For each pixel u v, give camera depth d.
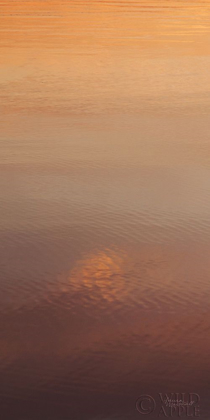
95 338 6.44
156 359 6.12
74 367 5.98
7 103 16.31
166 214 9.41
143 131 14.02
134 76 19.83
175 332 6.56
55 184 10.60
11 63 21.48
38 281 7.52
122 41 26.30
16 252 8.24
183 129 14.20
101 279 7.60
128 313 6.90
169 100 16.92
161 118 15.13
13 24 30.58
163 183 10.74
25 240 8.57
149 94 17.58
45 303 7.07
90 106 16.16
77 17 33.12
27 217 9.27
